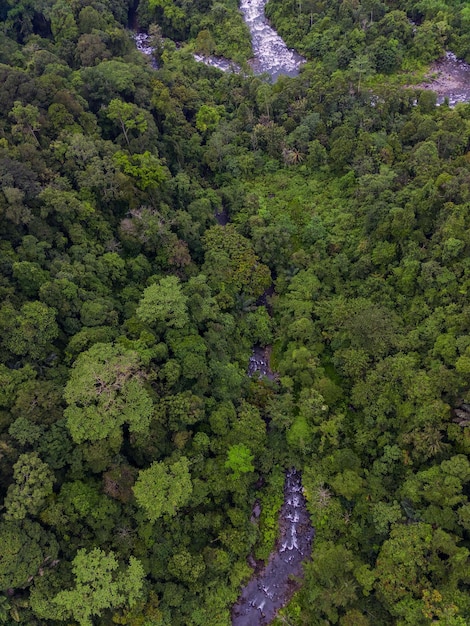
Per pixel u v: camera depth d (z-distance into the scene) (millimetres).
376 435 45250
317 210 64500
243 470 43188
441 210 51531
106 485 39500
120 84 67688
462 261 48156
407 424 43438
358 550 41312
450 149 61688
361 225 59531
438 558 36562
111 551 37844
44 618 35625
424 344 46969
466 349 42094
